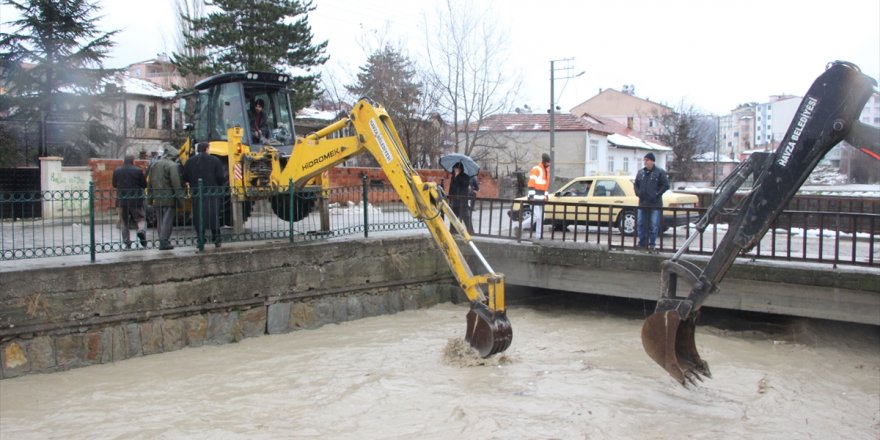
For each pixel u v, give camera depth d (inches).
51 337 322.0
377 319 441.1
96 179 634.2
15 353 312.8
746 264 382.6
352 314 436.1
